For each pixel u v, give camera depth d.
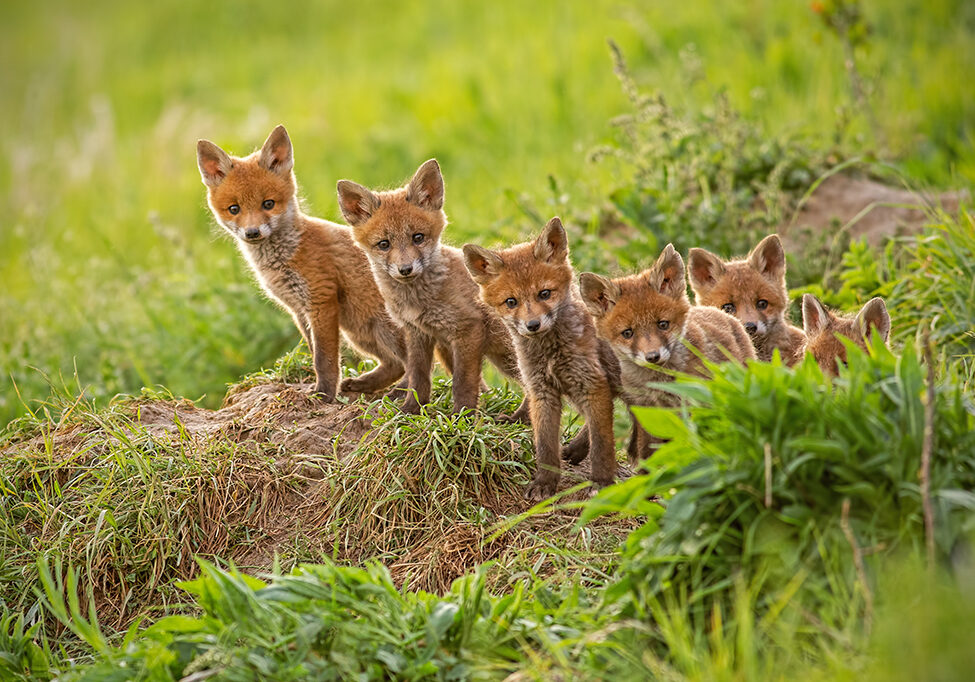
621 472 10.66
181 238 18.95
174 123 31.19
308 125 29.11
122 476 9.80
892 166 15.48
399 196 11.09
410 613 6.99
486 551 8.82
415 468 9.27
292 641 6.79
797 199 15.84
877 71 18.72
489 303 10.17
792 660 6.16
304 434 10.34
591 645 6.67
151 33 47.19
